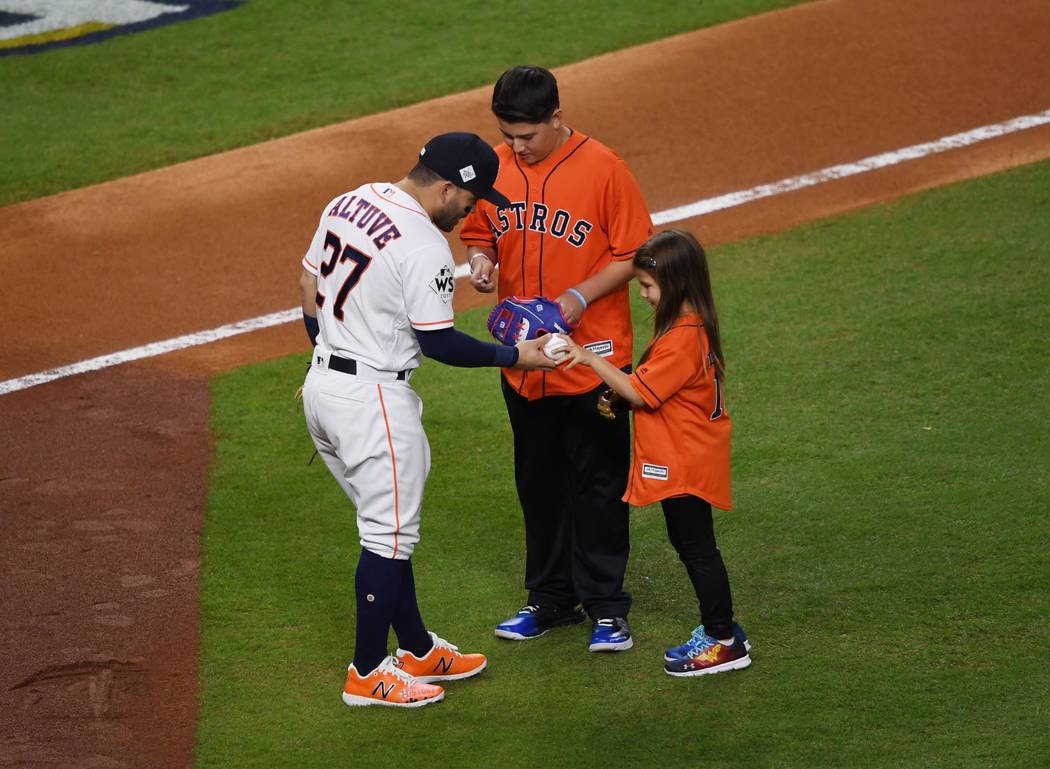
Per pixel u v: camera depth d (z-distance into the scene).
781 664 18.89
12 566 22.25
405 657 18.91
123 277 34.19
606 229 19.06
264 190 38.47
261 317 32.06
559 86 43.31
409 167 39.25
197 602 21.16
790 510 22.88
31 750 17.66
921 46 43.69
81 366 29.97
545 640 20.14
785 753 16.95
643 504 18.44
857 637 19.39
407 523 18.03
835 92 41.44
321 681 19.14
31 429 27.22
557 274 19.19
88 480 25.11
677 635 20.03
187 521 23.62
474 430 26.45
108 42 50.66
